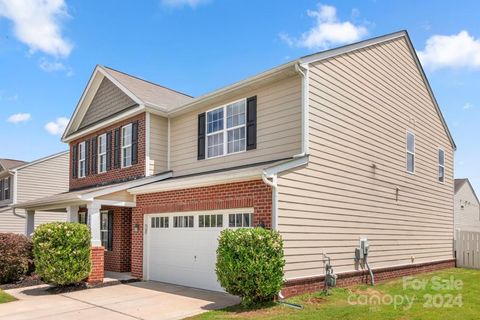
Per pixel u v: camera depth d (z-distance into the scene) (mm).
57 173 30219
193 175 13133
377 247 12422
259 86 11539
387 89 13797
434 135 17016
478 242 17281
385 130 13422
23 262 12891
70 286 11609
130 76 18266
